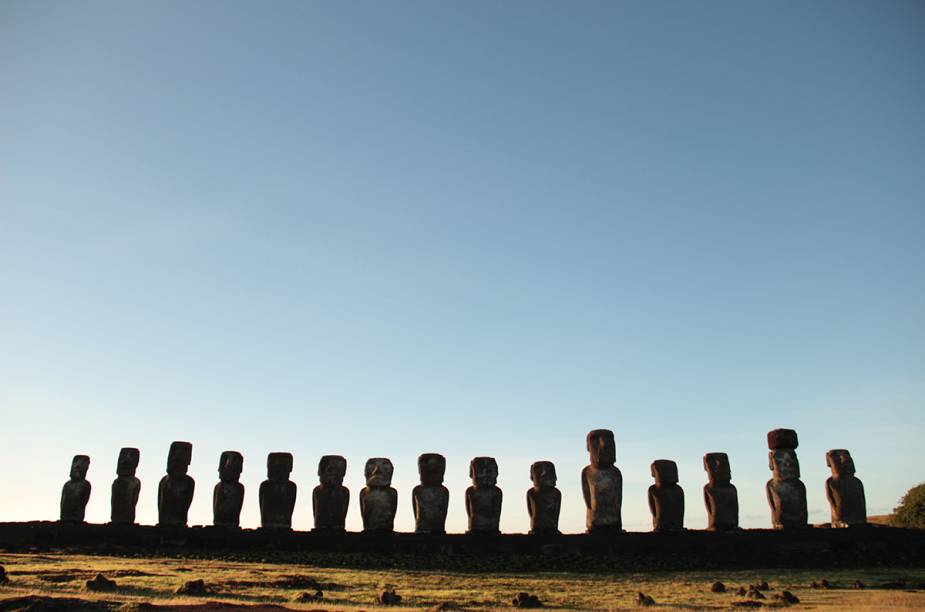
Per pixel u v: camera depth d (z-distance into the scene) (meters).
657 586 34.47
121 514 44.06
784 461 43.41
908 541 41.53
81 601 27.31
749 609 29.09
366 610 27.72
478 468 43.59
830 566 39.69
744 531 41.75
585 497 43.25
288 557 40.03
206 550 41.12
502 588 33.66
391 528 43.31
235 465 44.59
